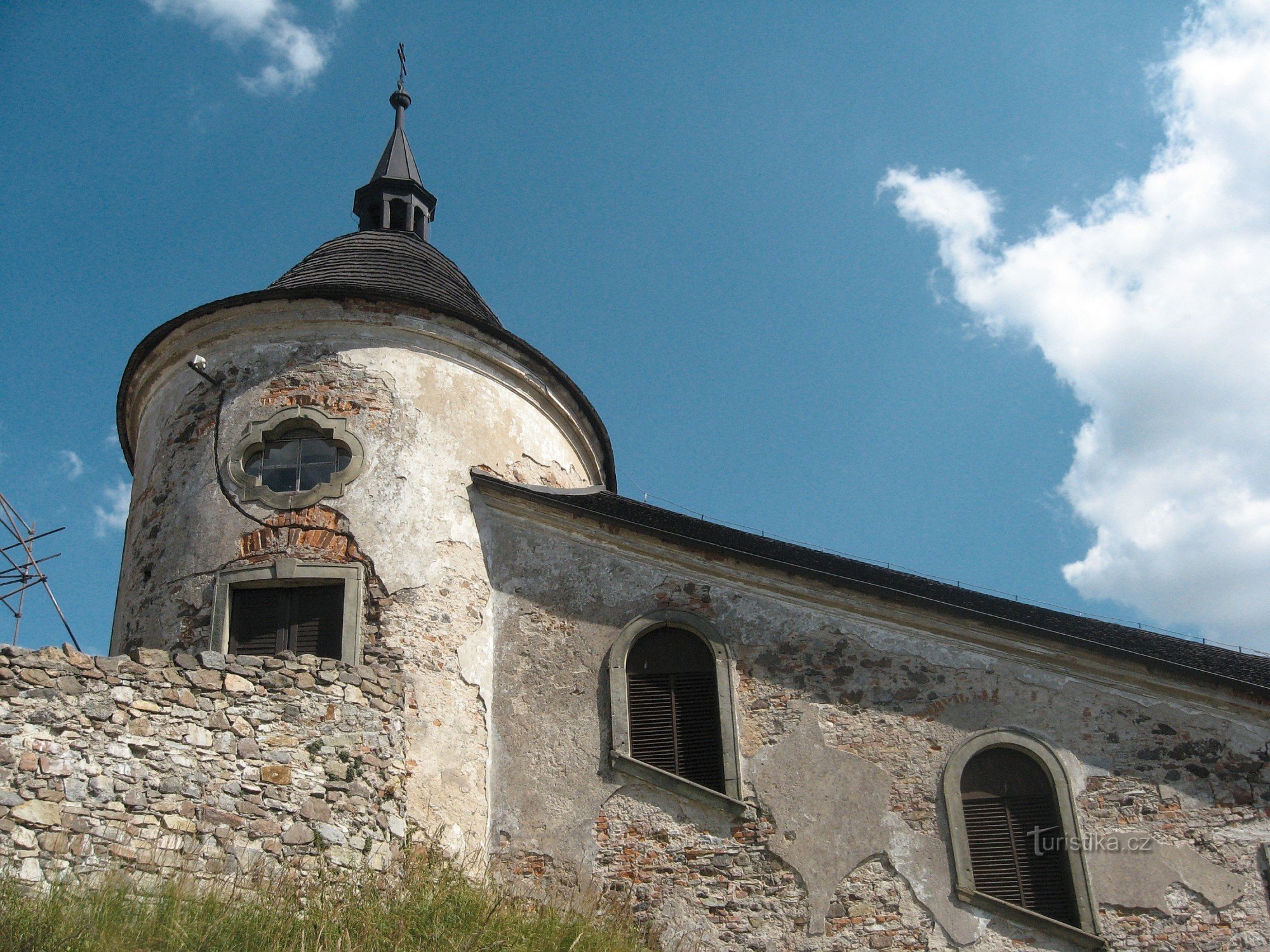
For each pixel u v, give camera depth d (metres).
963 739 14.77
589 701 15.64
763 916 14.12
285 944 11.48
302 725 13.94
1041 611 15.50
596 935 13.16
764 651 15.59
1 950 10.21
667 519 16.80
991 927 13.82
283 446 16.67
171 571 15.92
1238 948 13.45
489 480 16.83
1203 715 14.60
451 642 15.66
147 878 12.02
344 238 20.61
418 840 14.20
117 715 12.75
